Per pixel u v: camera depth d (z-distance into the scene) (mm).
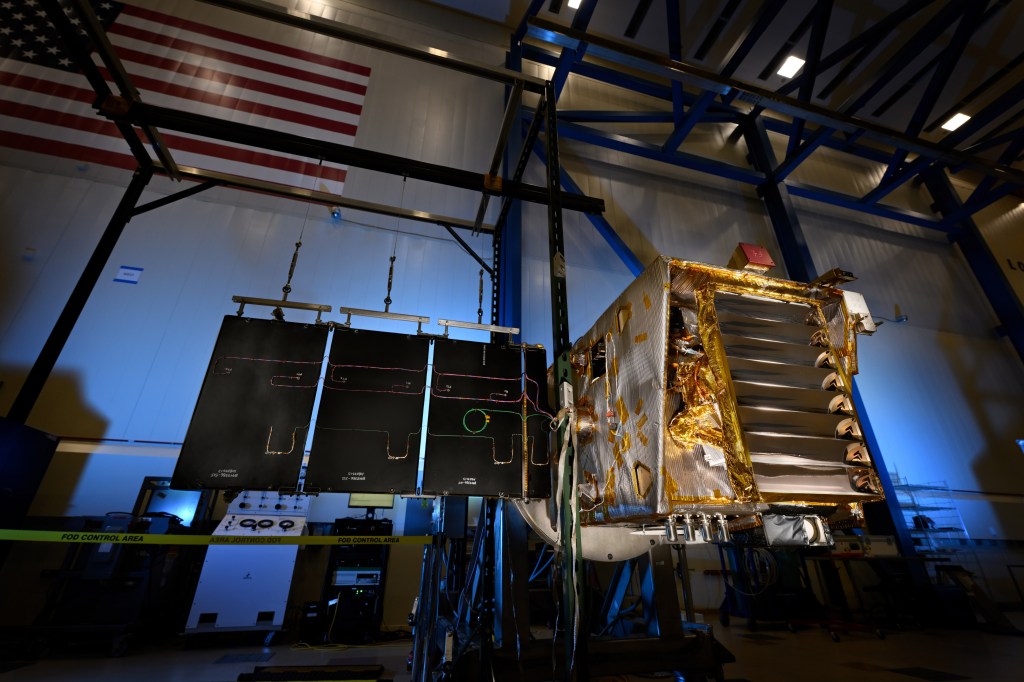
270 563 3605
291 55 6430
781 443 1495
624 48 4980
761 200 8422
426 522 4566
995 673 2824
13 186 4734
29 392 2346
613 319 1886
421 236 5797
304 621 3713
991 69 8391
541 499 2059
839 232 8641
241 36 6293
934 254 9180
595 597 3910
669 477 1414
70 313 2523
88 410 4164
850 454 1542
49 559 3766
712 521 1487
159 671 2787
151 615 3506
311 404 1910
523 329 5840
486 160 6668
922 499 6512
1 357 4113
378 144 6215
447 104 6914
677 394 1529
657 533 2035
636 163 7863
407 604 4316
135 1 5996
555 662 1822
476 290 5660
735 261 1801
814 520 1550
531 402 2176
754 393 1527
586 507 1900
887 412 7031
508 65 7312
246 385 1877
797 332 1685
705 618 5184
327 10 7012
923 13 7621
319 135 6008
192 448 1728
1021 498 7031
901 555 5660
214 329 4742
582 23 6207
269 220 5391
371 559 3941
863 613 5754
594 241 6852
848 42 7273
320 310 2152
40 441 3645
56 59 5422
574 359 2266
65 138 5105
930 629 4930
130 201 2789
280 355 1969
